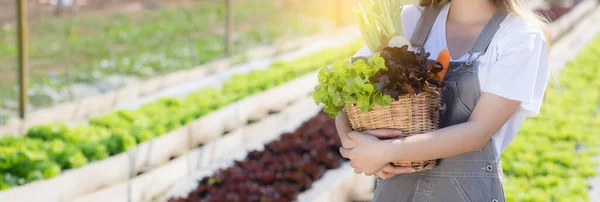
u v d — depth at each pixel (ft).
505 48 6.68
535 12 7.35
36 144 21.40
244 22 69.15
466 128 6.57
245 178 18.33
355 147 6.88
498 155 7.11
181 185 19.33
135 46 52.49
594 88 36.14
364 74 6.60
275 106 30.30
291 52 51.16
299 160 19.81
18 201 16.16
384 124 6.83
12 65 41.65
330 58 45.27
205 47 53.06
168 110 28.14
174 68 44.29
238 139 23.20
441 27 7.44
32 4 64.49
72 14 66.44
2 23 57.00
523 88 6.52
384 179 7.39
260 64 44.91
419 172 7.22
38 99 32.86
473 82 6.89
